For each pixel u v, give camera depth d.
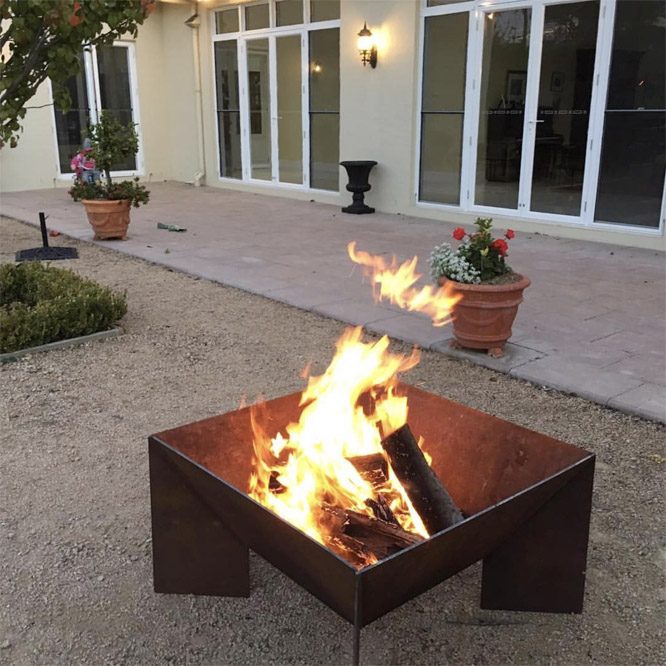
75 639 2.33
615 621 2.39
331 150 12.00
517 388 4.29
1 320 4.78
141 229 9.66
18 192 13.59
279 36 12.34
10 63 4.74
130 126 8.86
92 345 5.06
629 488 3.16
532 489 2.18
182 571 2.49
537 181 9.11
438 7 9.69
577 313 5.73
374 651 2.28
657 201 8.02
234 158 14.12
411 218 10.54
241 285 6.65
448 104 9.91
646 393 4.11
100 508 3.03
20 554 2.73
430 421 2.80
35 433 3.71
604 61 8.10
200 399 4.15
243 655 2.27
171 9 14.45
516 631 2.36
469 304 4.57
